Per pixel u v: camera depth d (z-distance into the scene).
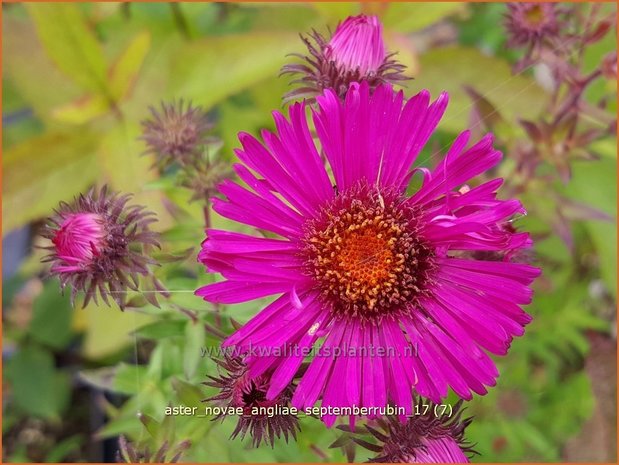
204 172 0.09
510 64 0.11
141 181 0.11
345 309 0.08
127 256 0.08
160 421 0.09
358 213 0.08
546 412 0.14
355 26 0.08
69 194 0.12
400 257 0.08
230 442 0.09
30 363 0.15
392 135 0.07
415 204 0.08
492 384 0.07
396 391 0.07
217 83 0.11
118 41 0.14
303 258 0.08
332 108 0.07
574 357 0.15
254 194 0.07
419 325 0.07
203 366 0.08
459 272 0.07
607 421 0.14
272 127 0.12
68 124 0.12
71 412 0.15
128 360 0.12
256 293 0.07
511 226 0.08
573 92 0.10
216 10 0.14
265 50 0.11
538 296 0.14
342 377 0.07
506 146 0.11
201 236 0.09
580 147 0.11
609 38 0.12
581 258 0.15
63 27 0.11
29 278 0.15
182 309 0.08
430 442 0.07
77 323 0.13
